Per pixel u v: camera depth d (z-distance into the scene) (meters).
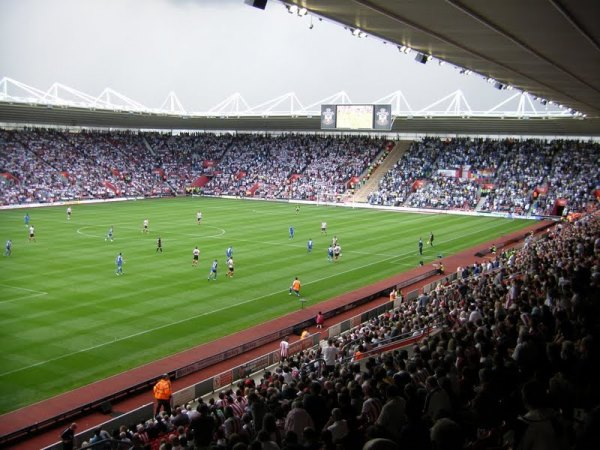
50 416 23.52
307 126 117.69
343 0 20.67
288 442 9.68
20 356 29.61
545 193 95.00
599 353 10.33
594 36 24.39
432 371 15.02
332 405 13.95
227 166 122.06
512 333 16.77
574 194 92.62
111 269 47.94
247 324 35.38
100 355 29.97
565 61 30.75
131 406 24.91
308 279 46.78
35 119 102.88
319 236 67.00
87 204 96.50
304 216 85.38
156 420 21.16
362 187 107.69
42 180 98.12
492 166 104.12
